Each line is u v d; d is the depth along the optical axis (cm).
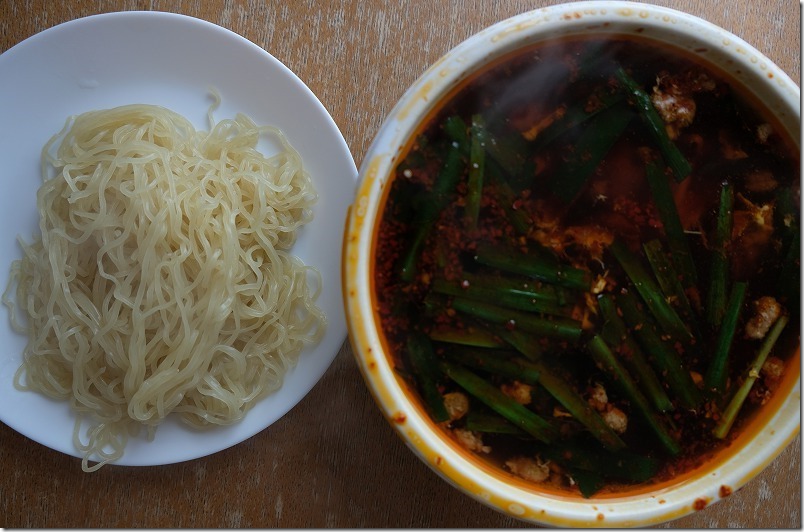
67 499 48
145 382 46
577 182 42
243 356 47
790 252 42
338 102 49
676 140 42
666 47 41
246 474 48
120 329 47
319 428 49
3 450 48
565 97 41
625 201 42
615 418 42
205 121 48
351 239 39
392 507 49
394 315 41
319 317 48
